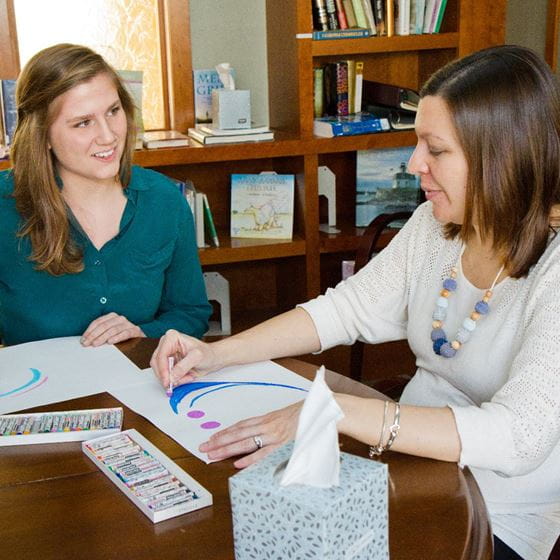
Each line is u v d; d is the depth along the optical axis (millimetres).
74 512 1037
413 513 1024
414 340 1506
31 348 1652
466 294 1403
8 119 2699
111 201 1850
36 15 2881
